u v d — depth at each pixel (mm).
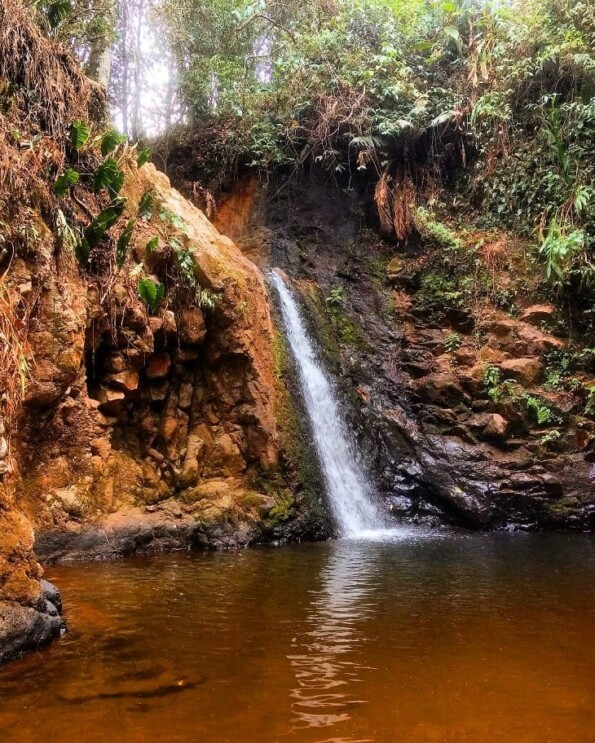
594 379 10617
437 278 12461
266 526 7441
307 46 13109
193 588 4824
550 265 10805
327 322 11742
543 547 7551
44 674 2990
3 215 5570
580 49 11766
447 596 4734
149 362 7570
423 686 2916
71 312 6145
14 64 6547
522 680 3008
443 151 13570
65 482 6195
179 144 14219
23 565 3482
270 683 2922
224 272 8219
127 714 2570
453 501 9750
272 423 8164
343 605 4395
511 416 10461
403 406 11297
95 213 7246
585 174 11492
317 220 13492
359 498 9617
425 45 13242
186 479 7527
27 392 5656
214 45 13898
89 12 9398
